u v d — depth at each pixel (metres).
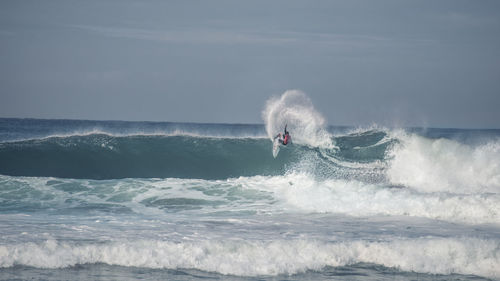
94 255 38.75
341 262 39.66
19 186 65.81
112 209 58.12
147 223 49.88
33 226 46.31
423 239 43.28
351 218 54.69
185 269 37.62
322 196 63.22
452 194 65.56
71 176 78.50
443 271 38.59
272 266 38.03
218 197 64.44
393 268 39.00
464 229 49.88
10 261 37.22
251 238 44.12
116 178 78.88
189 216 55.09
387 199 60.91
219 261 38.50
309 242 41.50
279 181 72.31
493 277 37.72
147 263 38.19
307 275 37.19
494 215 55.12
